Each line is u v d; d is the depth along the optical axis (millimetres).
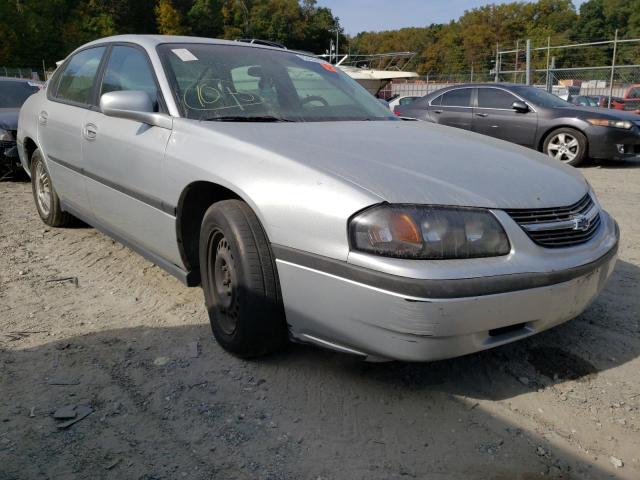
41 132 4605
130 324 3205
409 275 2105
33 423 2307
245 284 2557
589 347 2994
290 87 3598
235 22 72812
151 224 3223
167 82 3230
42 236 4844
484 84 10297
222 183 2660
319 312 2361
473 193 2338
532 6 74312
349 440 2236
